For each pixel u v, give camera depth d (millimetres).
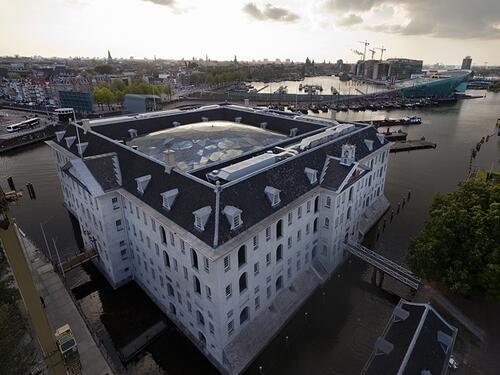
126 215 57250
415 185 106125
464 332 49969
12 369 34531
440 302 55562
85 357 46500
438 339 38719
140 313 56156
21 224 84625
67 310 54281
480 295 55281
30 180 112625
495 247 47781
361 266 66688
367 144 75062
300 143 63844
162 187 49594
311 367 46781
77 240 78125
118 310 56688
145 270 57844
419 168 121375
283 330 52406
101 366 45281
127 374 46125
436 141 155750
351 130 75562
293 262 55531
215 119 93688
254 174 47969
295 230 53281
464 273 48156
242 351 46125
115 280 61000
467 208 54938
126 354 48094
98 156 58688
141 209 50062
